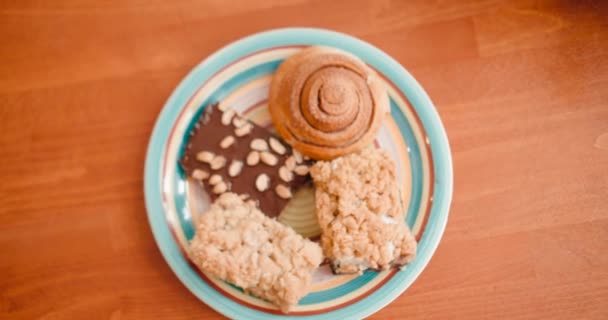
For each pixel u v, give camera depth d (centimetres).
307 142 54
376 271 53
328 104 52
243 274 51
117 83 58
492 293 55
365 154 53
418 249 53
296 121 53
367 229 51
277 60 56
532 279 55
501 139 57
